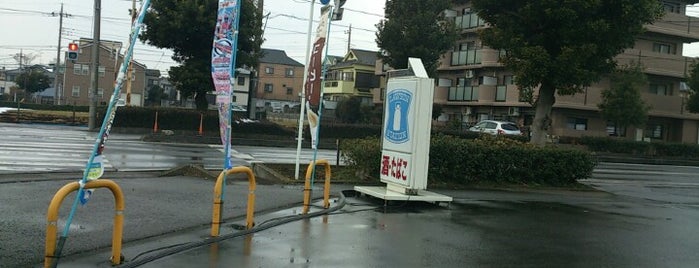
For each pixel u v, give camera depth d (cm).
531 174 1366
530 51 1403
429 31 2752
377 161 1206
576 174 1408
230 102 650
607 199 1234
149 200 834
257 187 1046
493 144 1341
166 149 1950
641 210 1062
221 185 630
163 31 2491
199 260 538
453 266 569
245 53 2641
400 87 988
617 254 659
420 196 943
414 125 941
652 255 663
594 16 1409
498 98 3534
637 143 3250
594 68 1473
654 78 3662
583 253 656
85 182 452
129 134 2664
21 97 6519
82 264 493
